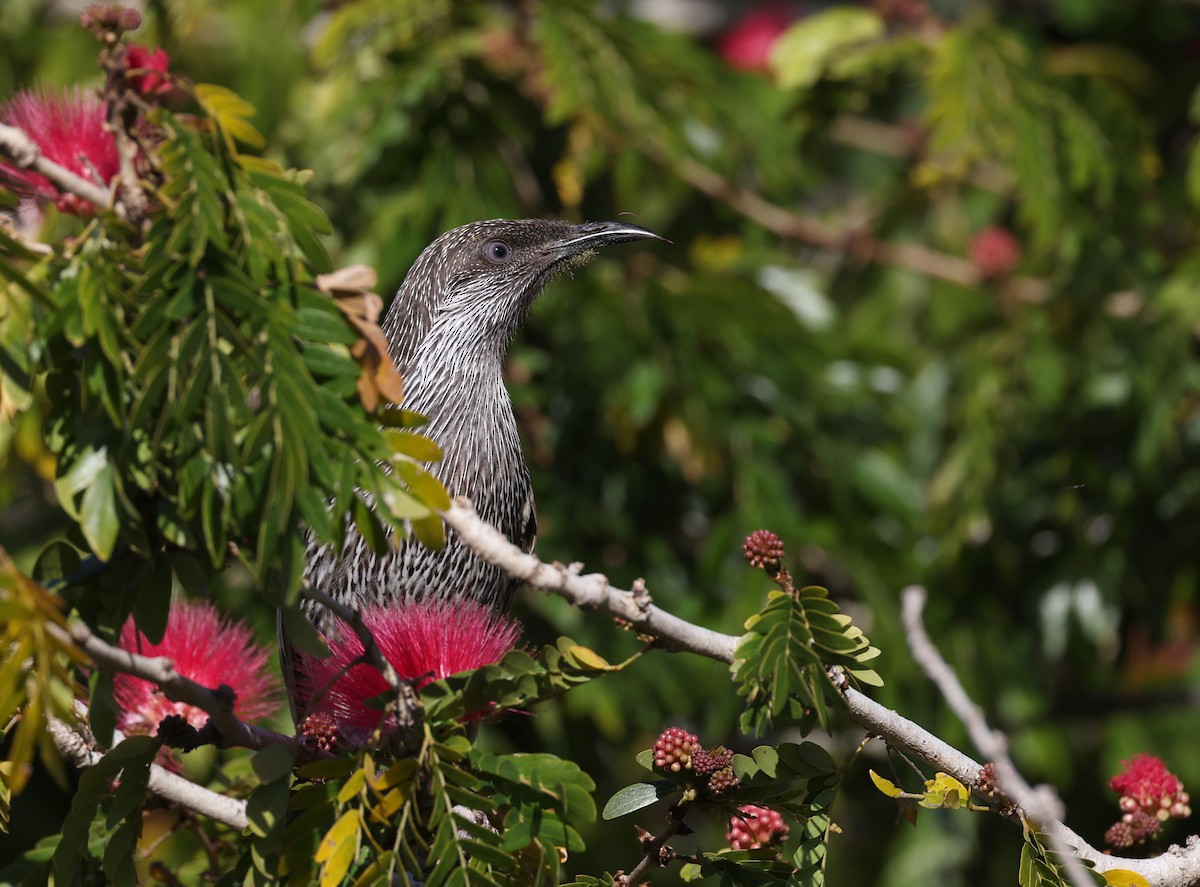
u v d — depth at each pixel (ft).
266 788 15.37
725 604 36.09
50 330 14.61
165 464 15.29
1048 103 37.42
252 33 35.76
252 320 14.61
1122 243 40.16
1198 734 41.52
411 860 15.52
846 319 43.37
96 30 15.08
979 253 40.93
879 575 37.17
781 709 15.92
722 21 54.13
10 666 13.39
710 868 17.22
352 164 35.01
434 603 17.71
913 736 16.89
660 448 37.35
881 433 38.93
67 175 14.93
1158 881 18.06
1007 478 39.63
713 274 38.14
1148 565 40.60
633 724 36.50
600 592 15.44
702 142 38.58
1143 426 37.45
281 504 14.35
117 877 16.19
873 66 39.11
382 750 15.92
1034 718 39.17
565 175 36.45
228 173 14.97
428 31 36.83
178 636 17.58
